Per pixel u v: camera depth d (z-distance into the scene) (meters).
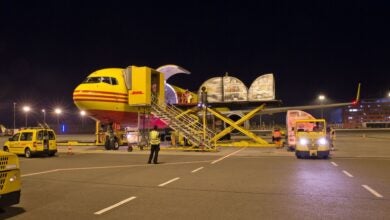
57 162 17.94
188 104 28.50
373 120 143.88
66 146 31.39
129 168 14.98
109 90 24.86
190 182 11.07
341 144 30.22
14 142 21.66
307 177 11.84
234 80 27.77
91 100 24.25
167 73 33.22
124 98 25.56
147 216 6.96
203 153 22.31
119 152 23.81
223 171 13.60
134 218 6.83
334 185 10.25
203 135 24.66
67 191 9.79
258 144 27.02
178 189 9.88
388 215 6.84
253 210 7.34
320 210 7.27
